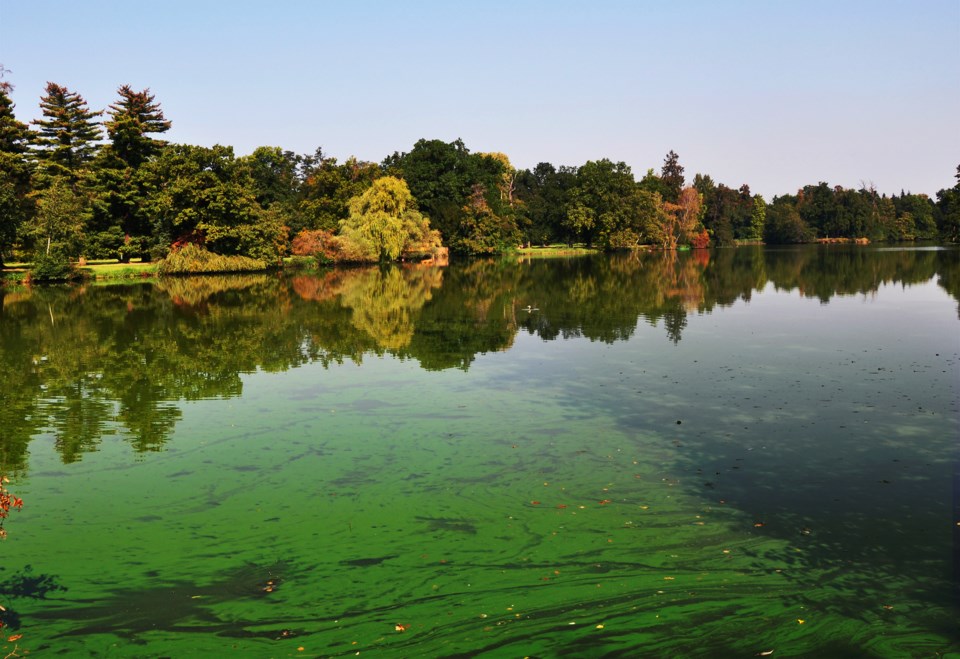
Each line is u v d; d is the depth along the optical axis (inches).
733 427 549.6
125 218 2664.9
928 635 273.4
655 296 1557.6
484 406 634.8
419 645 273.9
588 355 866.8
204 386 738.8
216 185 2541.8
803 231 5733.3
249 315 1330.0
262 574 333.7
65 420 613.3
